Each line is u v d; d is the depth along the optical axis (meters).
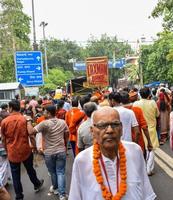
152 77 52.75
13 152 8.06
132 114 7.11
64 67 93.12
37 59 29.66
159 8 19.58
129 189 3.41
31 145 8.22
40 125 7.89
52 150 7.89
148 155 9.37
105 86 27.08
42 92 49.34
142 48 55.84
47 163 8.10
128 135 7.06
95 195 3.39
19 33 48.50
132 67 81.38
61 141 7.97
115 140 3.36
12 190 9.16
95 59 27.02
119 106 7.16
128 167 3.46
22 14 48.06
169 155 11.90
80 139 6.97
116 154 3.44
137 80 66.69
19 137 8.09
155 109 9.18
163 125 13.75
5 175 9.12
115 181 3.42
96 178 3.39
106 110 3.38
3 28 46.38
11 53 45.91
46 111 8.09
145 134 7.89
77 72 93.50
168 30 20.80
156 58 45.47
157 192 8.16
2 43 46.22
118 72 96.75
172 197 7.79
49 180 9.87
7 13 46.59
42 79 29.73
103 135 3.34
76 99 9.67
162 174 9.55
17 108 8.20
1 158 9.05
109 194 3.36
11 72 45.97
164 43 44.59
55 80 63.88
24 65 29.50
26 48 48.12
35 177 8.79
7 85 26.20
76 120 8.63
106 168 3.42
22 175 10.72
